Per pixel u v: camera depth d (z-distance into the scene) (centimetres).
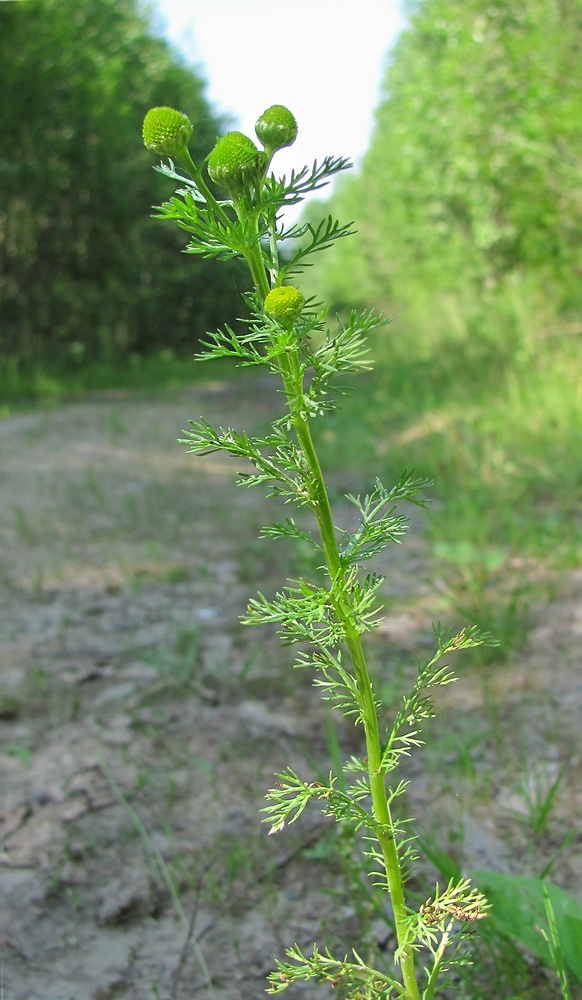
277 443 123
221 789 271
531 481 550
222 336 117
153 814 259
